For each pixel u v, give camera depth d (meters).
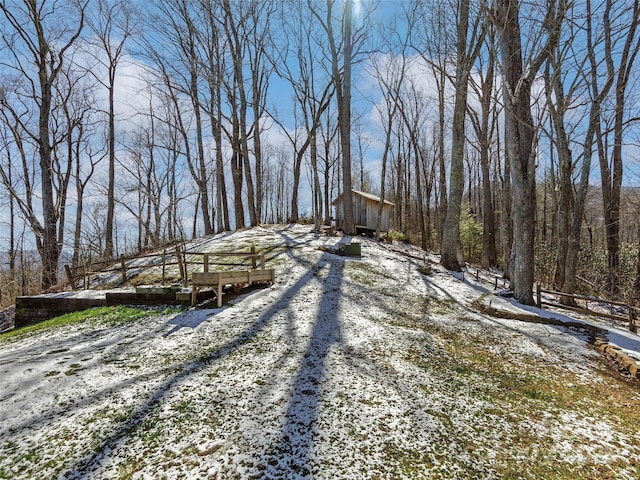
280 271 9.47
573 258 9.72
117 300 7.23
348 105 16.08
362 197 19.08
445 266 12.27
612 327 7.22
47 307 7.52
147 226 19.31
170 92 20.11
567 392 4.20
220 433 3.02
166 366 4.34
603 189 13.97
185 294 6.99
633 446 3.14
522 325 6.86
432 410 3.54
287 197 43.00
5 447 2.86
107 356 4.70
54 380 3.99
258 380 3.97
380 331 5.79
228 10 17.86
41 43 12.62
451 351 5.26
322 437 2.99
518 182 8.47
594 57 11.07
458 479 2.59
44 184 12.91
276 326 5.76
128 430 3.06
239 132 21.34
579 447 3.09
